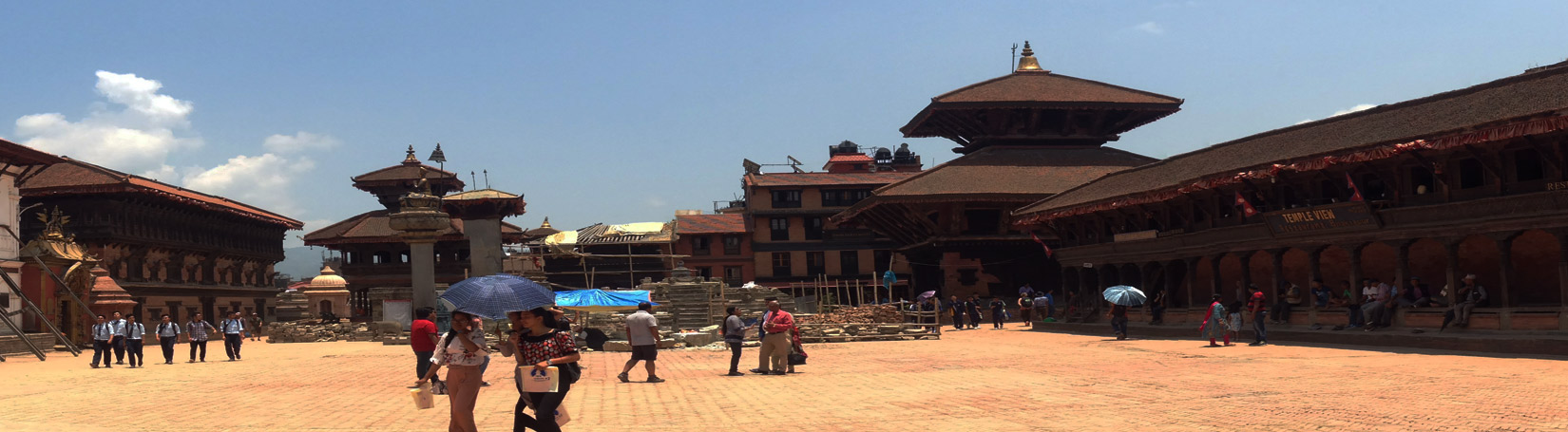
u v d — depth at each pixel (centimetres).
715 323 5166
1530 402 1384
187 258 7425
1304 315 3344
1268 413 1330
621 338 3884
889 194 6912
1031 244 6981
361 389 2086
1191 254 4088
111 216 6369
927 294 5044
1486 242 3188
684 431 1285
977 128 8275
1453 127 2722
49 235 4953
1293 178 3481
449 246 8256
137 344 3117
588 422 1406
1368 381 1756
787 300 5716
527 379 1084
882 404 1559
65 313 4906
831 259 9919
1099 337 4038
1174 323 4128
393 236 8312
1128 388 1727
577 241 7288
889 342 3878
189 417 1593
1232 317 3105
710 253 9831
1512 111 2630
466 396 1140
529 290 1155
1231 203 3878
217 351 4381
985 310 6719
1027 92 7944
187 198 7119
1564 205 2509
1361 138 3219
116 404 1855
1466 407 1338
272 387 2183
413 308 4519
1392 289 3025
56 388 2264
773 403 1631
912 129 8669
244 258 8425
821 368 2428
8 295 4597
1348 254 3416
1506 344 2447
